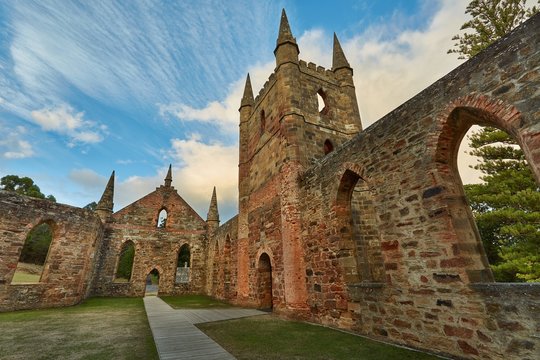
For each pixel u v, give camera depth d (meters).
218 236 22.70
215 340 6.64
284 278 10.58
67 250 15.05
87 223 16.45
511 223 11.17
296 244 10.34
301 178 11.18
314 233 9.62
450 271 5.03
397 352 5.25
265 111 15.67
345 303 7.72
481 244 5.21
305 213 10.35
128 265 47.06
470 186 13.38
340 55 17.19
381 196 6.81
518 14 11.50
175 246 26.14
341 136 14.36
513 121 4.40
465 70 5.26
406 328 5.73
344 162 8.41
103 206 23.89
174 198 27.91
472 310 4.58
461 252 4.95
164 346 6.09
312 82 15.25
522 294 3.94
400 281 6.01
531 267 10.03
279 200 12.27
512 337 3.99
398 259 6.12
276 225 12.27
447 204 5.29
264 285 13.57
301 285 9.87
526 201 9.82
